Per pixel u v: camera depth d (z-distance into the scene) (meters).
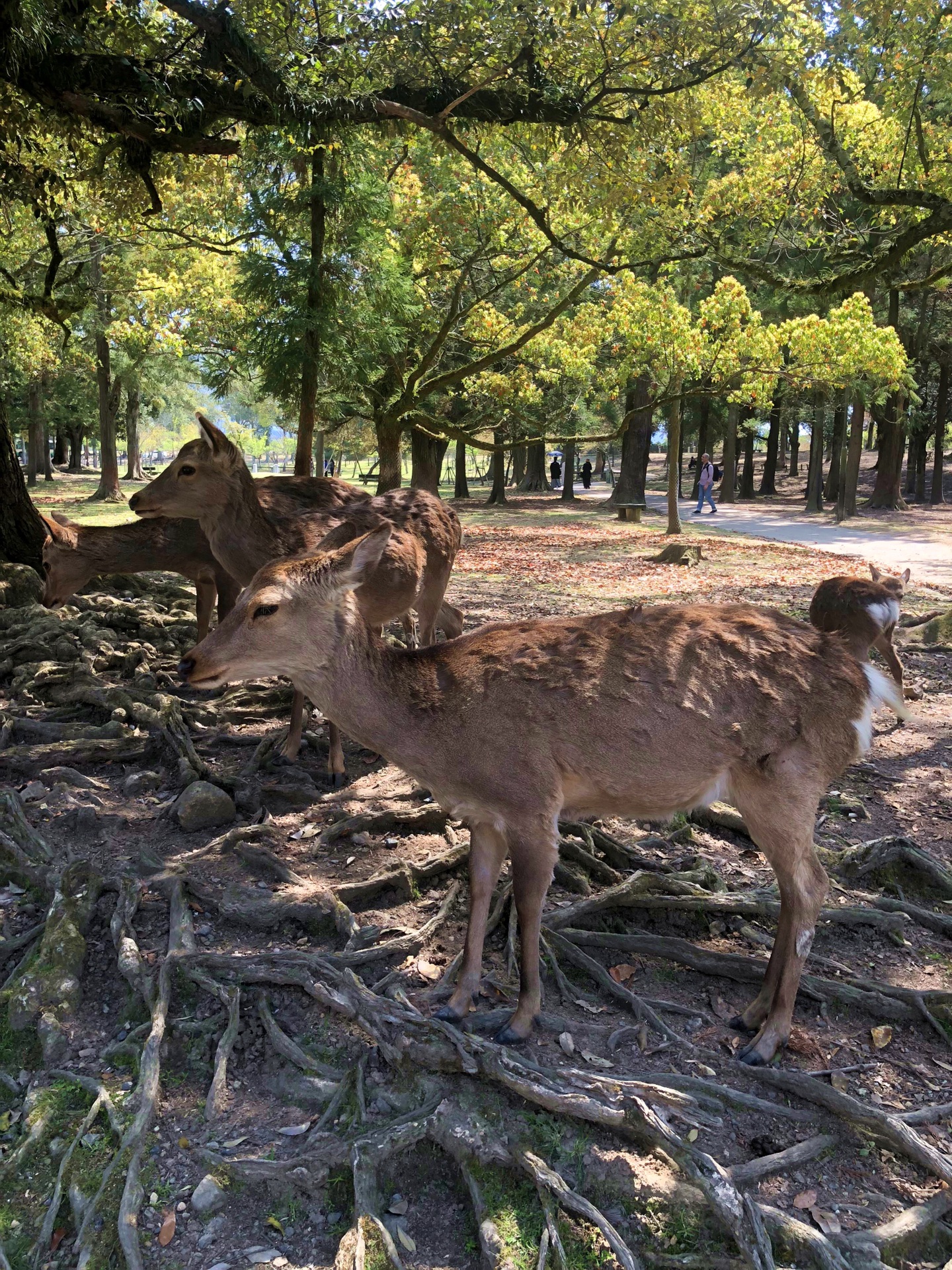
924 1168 3.09
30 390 42.19
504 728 3.43
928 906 4.86
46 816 5.19
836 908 4.57
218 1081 3.39
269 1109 3.34
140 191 9.92
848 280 12.24
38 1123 3.22
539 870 3.46
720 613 3.71
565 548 20.30
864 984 4.00
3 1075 3.54
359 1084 3.33
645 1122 3.04
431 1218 2.96
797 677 3.48
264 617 3.40
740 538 22.25
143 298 22.22
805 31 9.08
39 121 8.62
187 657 3.41
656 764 3.43
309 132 8.15
